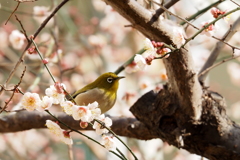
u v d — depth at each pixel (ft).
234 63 67.26
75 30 60.13
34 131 60.18
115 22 61.52
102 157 51.47
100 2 61.82
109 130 20.31
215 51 31.55
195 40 57.72
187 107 27.09
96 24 64.23
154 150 51.31
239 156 27.55
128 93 42.70
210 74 87.51
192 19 27.35
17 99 49.42
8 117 33.60
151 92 29.40
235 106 66.03
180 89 26.35
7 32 59.77
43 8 46.14
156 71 57.67
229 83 85.97
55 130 20.53
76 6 71.87
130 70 31.99
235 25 30.94
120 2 23.02
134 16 23.44
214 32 22.43
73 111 19.65
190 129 27.78
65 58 61.87
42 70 38.83
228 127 27.84
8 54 59.82
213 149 27.86
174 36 21.34
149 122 28.91
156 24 23.63
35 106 20.17
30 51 22.31
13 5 69.72
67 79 61.21
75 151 60.80
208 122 27.58
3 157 56.59
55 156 61.52
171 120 28.25
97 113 20.03
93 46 59.77
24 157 55.93
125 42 62.18
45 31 68.74
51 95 20.21
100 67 59.31
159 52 21.62
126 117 32.37
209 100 27.68
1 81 62.85
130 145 51.72
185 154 58.13
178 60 24.90
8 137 55.26
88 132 52.60
